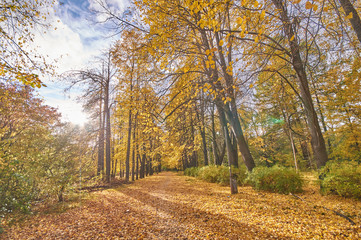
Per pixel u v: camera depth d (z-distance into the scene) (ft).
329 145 51.88
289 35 14.06
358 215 13.69
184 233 13.75
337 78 37.45
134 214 19.24
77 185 27.96
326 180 20.07
